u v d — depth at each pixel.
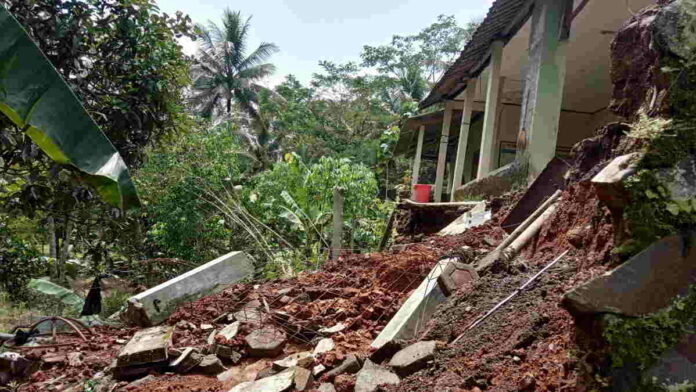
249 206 12.35
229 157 13.33
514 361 2.39
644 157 1.66
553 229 3.82
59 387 3.76
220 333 4.24
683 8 1.77
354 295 4.54
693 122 1.66
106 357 4.26
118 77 6.23
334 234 7.43
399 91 34.88
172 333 4.40
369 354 3.32
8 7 5.12
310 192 10.74
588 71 10.40
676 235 1.59
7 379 3.95
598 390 1.60
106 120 6.05
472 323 3.11
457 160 11.41
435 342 3.01
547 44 7.00
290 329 4.19
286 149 30.09
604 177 1.71
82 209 6.92
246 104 29.91
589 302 1.59
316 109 34.19
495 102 9.30
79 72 5.93
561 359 2.14
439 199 13.52
